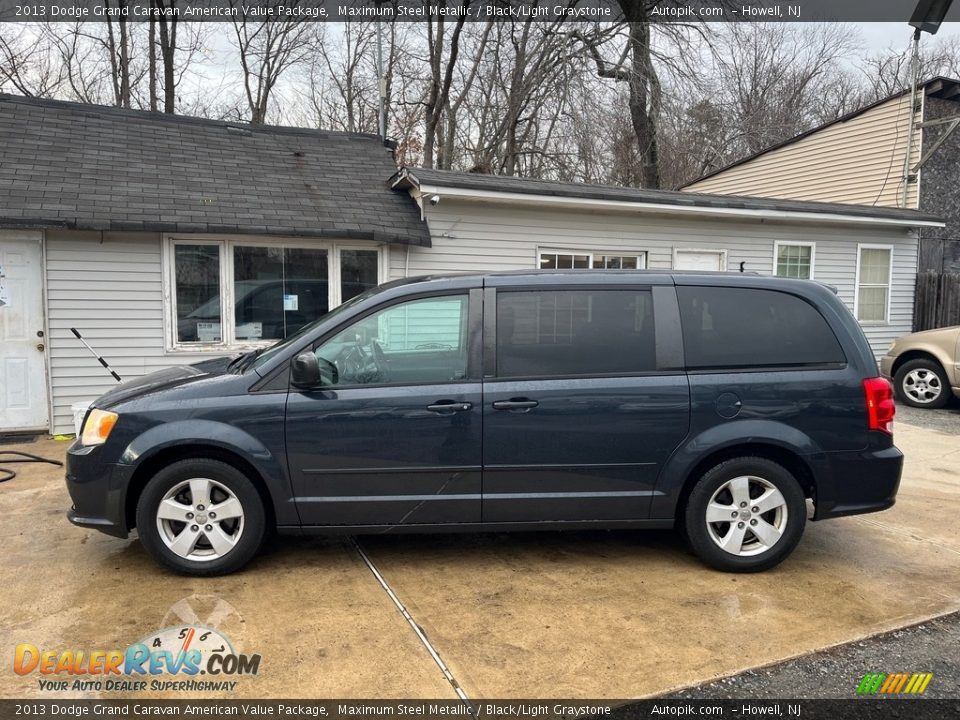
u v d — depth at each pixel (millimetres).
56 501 5043
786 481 3795
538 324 3820
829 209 10766
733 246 10625
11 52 18906
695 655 2986
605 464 3760
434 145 21984
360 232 7848
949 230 13703
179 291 7562
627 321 3852
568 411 3721
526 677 2805
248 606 3393
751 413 3768
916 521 4836
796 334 3900
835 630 3227
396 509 3736
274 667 2844
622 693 2709
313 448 3648
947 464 6395
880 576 3861
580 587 3668
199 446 3678
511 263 9172
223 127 9023
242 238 7711
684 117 18609
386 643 3049
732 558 3832
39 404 7152
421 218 8555
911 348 9297
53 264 7051
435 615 3322
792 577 3834
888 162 13680
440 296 3836
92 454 3607
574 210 9430
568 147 21109
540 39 17844
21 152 7340
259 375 3705
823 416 3791
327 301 8188
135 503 3775
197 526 3691
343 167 9125
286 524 3717
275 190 8172
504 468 3732
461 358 3785
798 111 26562
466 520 3795
